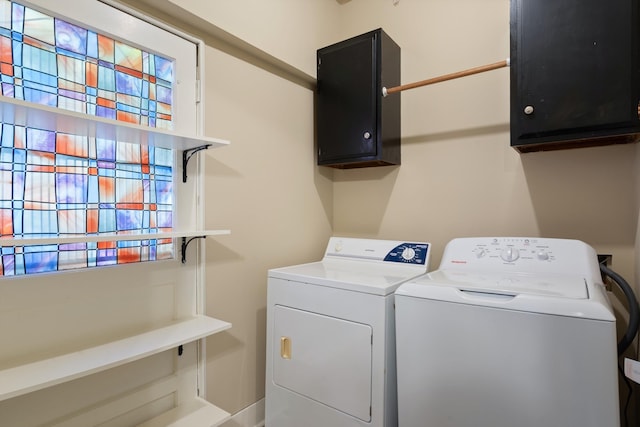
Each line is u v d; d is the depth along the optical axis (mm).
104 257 1319
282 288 1657
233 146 1767
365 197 2359
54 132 1188
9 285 1083
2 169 1077
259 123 1911
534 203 1754
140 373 1404
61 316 1190
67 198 1221
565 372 955
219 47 1696
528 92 1421
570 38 1337
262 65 1927
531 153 1748
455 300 1121
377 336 1324
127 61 1378
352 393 1386
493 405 1054
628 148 1523
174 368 1519
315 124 2324
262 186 1934
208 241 1654
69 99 1223
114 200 1349
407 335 1218
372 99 1964
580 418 936
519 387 1015
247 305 1846
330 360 1459
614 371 902
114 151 1350
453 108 2000
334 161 2123
